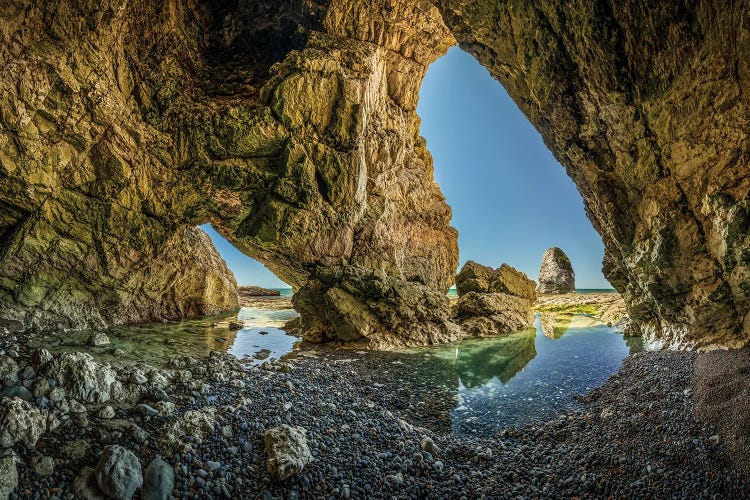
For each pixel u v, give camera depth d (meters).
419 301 16.23
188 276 17.88
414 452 5.85
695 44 6.45
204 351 10.70
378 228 18.23
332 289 15.10
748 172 6.48
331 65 14.91
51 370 5.77
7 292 11.29
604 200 10.04
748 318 7.55
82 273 12.62
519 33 9.09
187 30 14.65
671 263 8.59
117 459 4.33
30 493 3.98
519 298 21.27
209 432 5.37
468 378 10.44
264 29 16.17
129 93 12.37
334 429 6.16
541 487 5.08
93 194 12.15
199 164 13.80
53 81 10.33
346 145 15.52
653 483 4.88
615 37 7.56
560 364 11.53
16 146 10.16
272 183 14.75
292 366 9.80
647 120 7.96
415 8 17.80
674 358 8.94
